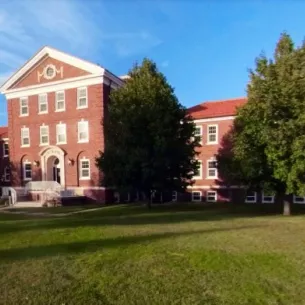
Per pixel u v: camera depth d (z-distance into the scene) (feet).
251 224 45.11
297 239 33.27
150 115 70.54
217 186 113.09
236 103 119.03
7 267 24.08
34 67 115.96
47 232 38.22
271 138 54.44
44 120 114.62
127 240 33.14
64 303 17.83
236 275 21.97
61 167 110.73
